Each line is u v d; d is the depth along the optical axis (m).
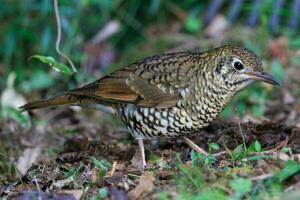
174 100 10.87
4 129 15.20
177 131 11.05
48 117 16.84
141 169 10.52
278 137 11.55
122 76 11.31
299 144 11.09
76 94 11.54
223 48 10.80
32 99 17.92
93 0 18.39
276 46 17.81
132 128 11.32
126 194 9.23
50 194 9.55
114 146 12.34
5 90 17.72
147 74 11.12
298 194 8.52
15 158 13.71
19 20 18.86
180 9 19.84
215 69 10.73
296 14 18.39
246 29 18.62
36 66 19.25
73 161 11.69
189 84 10.84
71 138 14.14
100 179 10.00
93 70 18.78
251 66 10.69
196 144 12.02
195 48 18.50
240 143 11.62
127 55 18.95
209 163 9.92
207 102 10.83
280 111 15.65
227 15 19.30
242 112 14.77
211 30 18.91
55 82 17.81
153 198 8.99
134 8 19.66
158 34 19.52
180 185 9.08
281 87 16.59
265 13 18.05
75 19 18.14
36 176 10.80
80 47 19.03
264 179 8.98
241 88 10.82
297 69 17.33
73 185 10.09
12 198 10.16
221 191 8.82
